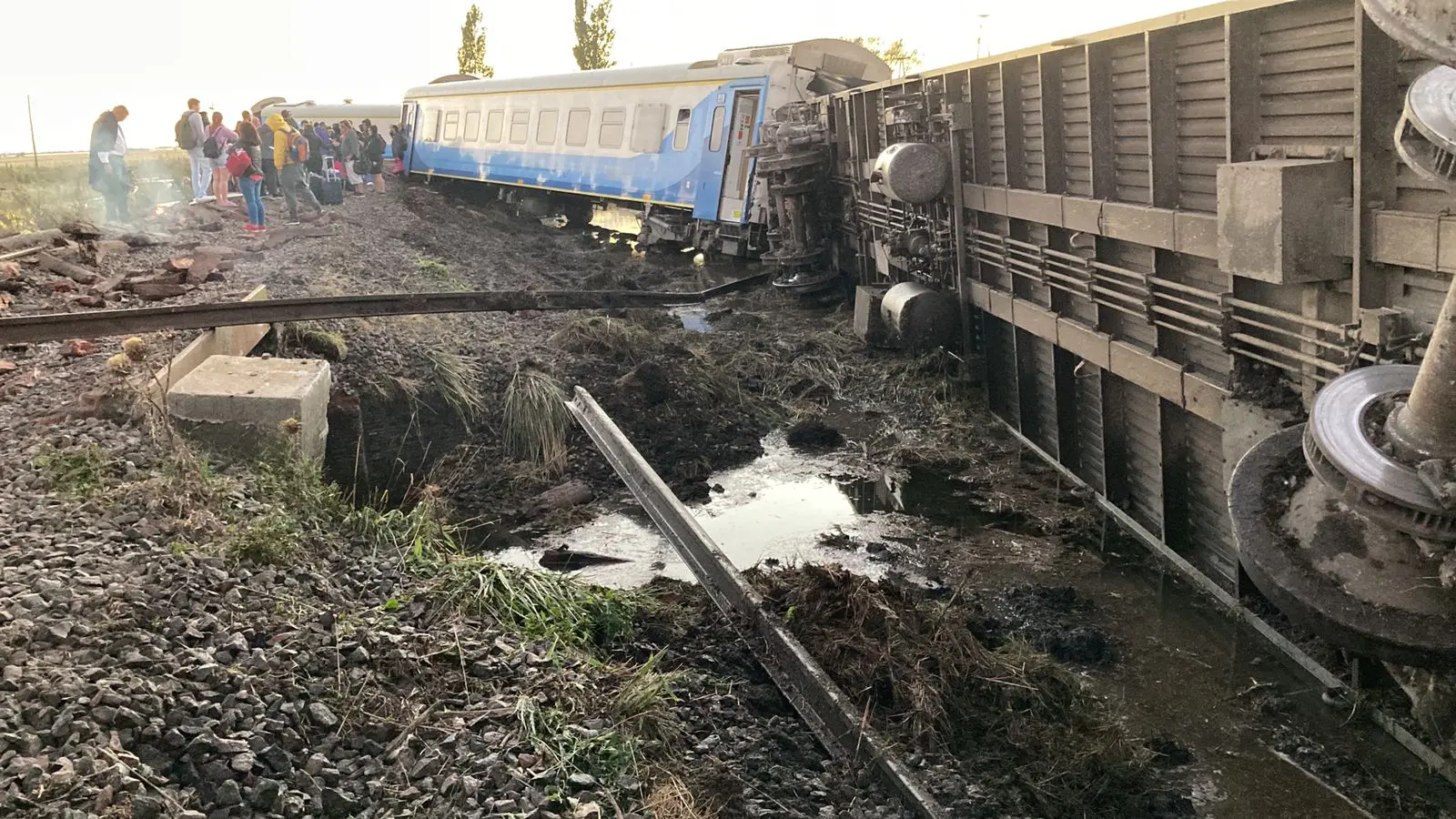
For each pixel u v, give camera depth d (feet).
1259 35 17.76
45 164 113.91
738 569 21.39
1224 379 20.11
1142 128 22.31
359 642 14.96
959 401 33.99
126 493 18.76
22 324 27.17
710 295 44.98
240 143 60.44
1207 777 15.69
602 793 12.45
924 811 13.10
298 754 12.41
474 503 27.61
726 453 31.27
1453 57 9.30
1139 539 24.08
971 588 22.13
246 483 21.21
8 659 12.65
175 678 12.94
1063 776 15.23
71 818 10.08
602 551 24.57
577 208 79.66
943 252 34.63
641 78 67.15
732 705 16.12
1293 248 16.08
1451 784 14.82
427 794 11.98
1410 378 12.92
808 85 56.34
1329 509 13.26
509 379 33.24
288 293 39.75
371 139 84.28
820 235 49.88
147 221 58.13
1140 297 22.39
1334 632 12.95
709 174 59.98
